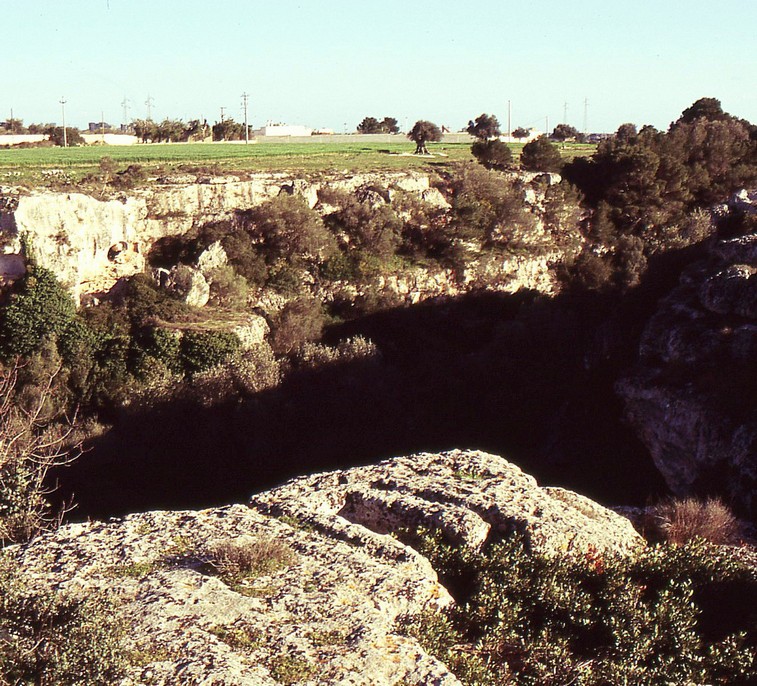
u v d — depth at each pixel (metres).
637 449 34.19
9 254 60.62
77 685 8.87
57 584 11.55
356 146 135.62
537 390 44.72
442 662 11.26
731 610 14.15
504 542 14.66
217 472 45.03
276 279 69.38
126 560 12.53
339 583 12.26
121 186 73.88
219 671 9.74
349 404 48.28
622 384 35.19
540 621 13.23
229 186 75.62
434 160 106.06
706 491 28.41
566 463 36.00
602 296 55.12
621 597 13.29
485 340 68.94
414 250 76.81
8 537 19.53
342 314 69.94
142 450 46.44
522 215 77.69
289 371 53.06
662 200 82.00
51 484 41.06
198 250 68.94
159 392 50.19
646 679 11.74
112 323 61.12
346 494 16.06
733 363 31.50
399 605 12.16
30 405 48.88
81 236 63.88
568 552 14.91
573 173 88.69
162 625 10.66
